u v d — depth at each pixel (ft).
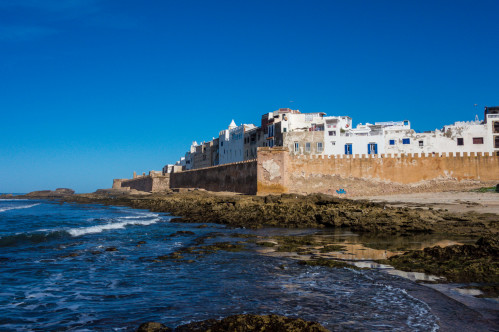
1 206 243.40
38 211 179.22
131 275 40.98
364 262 45.96
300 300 30.99
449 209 109.19
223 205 130.00
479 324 25.11
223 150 328.08
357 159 187.73
